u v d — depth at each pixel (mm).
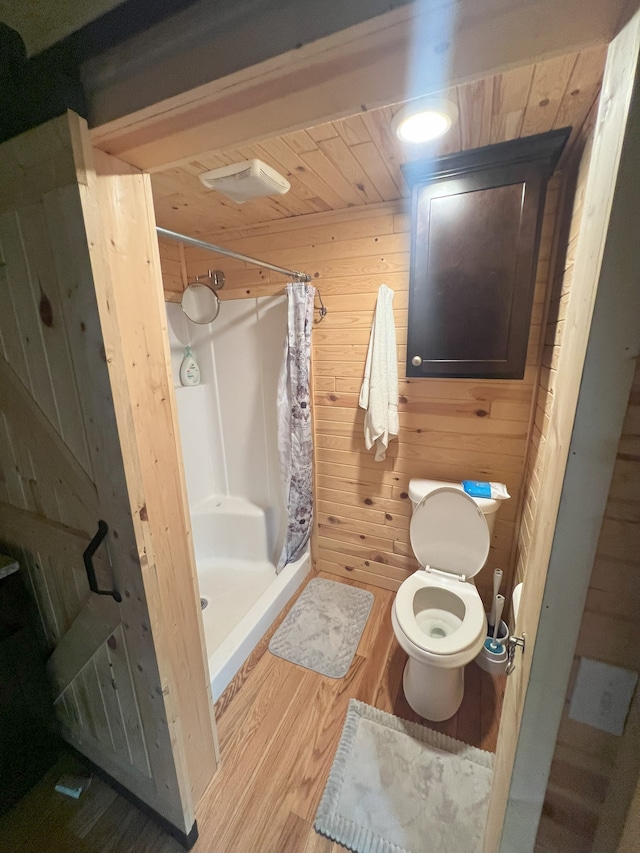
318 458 2230
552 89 944
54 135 647
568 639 525
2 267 792
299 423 2041
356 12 453
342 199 1684
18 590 1141
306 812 1177
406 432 1950
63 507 943
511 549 1839
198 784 1203
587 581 496
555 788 599
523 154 1193
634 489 458
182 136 695
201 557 2393
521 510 1751
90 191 665
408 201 1680
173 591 1041
